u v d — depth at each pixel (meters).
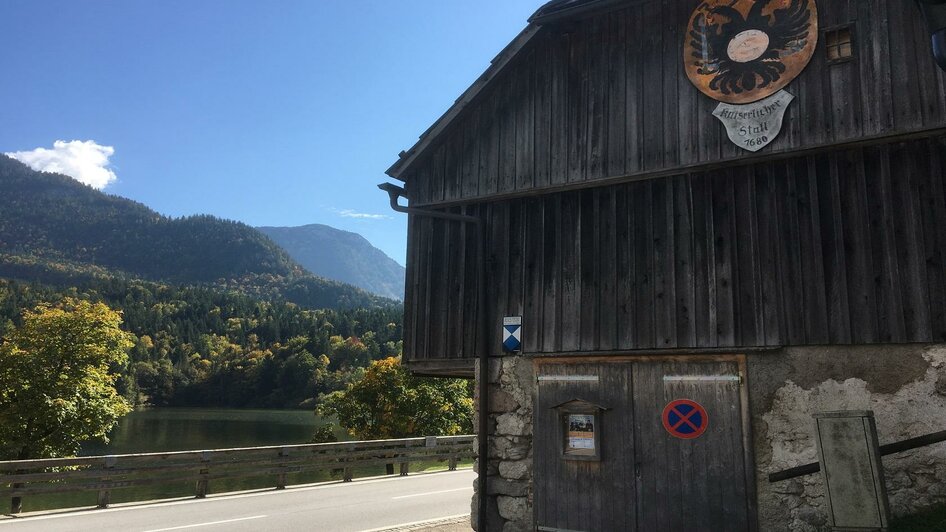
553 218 9.14
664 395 7.98
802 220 7.53
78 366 19.52
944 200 6.88
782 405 7.32
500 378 9.11
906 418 6.73
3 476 12.42
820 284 7.31
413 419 27.88
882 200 7.18
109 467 13.64
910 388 6.77
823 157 7.56
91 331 19.95
